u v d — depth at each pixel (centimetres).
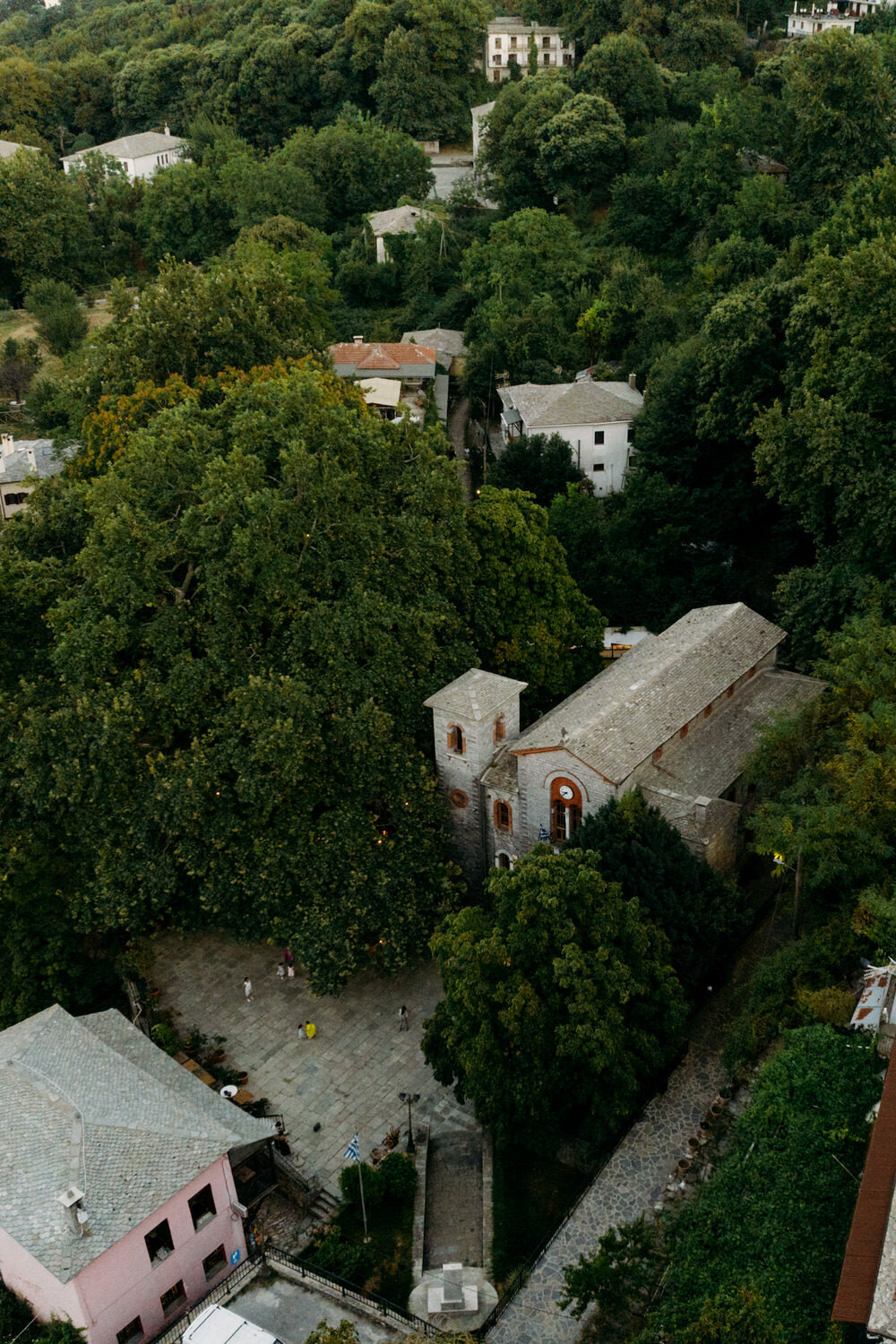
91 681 5066
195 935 5703
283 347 7706
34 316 13762
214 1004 5244
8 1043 4162
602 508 8206
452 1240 3981
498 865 5412
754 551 7669
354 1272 3844
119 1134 3697
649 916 4319
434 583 5728
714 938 4403
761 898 5053
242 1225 3928
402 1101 4628
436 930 4547
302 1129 4506
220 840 4831
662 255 10706
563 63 16025
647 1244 3284
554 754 4806
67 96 19900
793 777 4597
